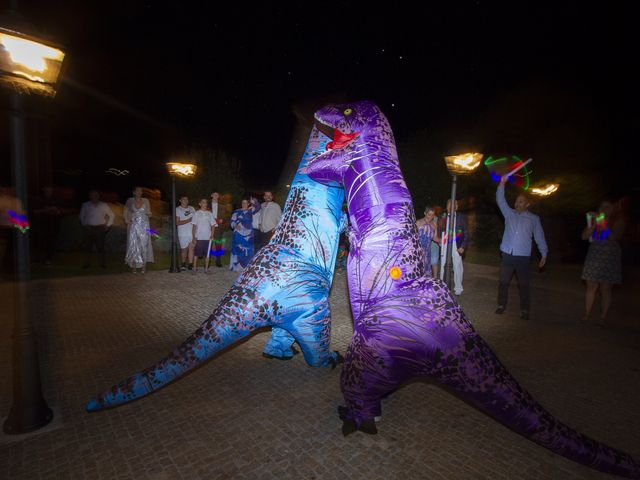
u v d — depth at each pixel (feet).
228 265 34.83
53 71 9.61
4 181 37.99
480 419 11.04
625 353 15.87
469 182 49.96
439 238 25.41
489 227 49.39
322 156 11.21
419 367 8.78
